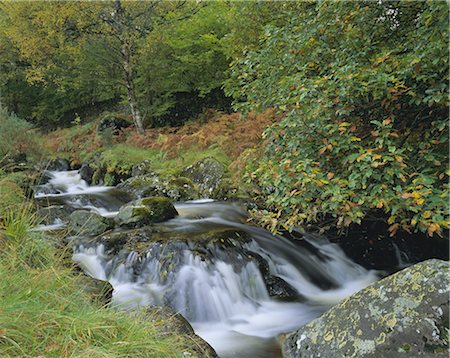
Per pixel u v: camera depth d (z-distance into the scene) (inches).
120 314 99.2
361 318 98.6
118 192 328.2
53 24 406.9
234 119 370.6
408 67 123.3
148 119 518.9
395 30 154.4
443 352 82.6
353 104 141.1
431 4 119.0
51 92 678.5
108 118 507.8
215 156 319.0
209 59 453.7
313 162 132.6
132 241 191.3
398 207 118.9
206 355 105.7
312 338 106.7
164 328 112.8
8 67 639.1
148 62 475.5
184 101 530.0
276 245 199.2
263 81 183.2
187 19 485.4
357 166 127.0
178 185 305.6
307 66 168.7
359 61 146.1
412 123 141.0
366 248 208.8
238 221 229.9
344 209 127.2
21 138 402.9
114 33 425.1
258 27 288.8
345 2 147.3
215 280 164.2
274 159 162.4
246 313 157.9
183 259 170.7
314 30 158.6
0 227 125.5
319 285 182.9
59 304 92.4
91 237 202.5
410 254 198.5
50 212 234.8
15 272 103.7
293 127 143.0
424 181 113.7
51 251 137.0
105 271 179.9
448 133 128.3
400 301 94.8
